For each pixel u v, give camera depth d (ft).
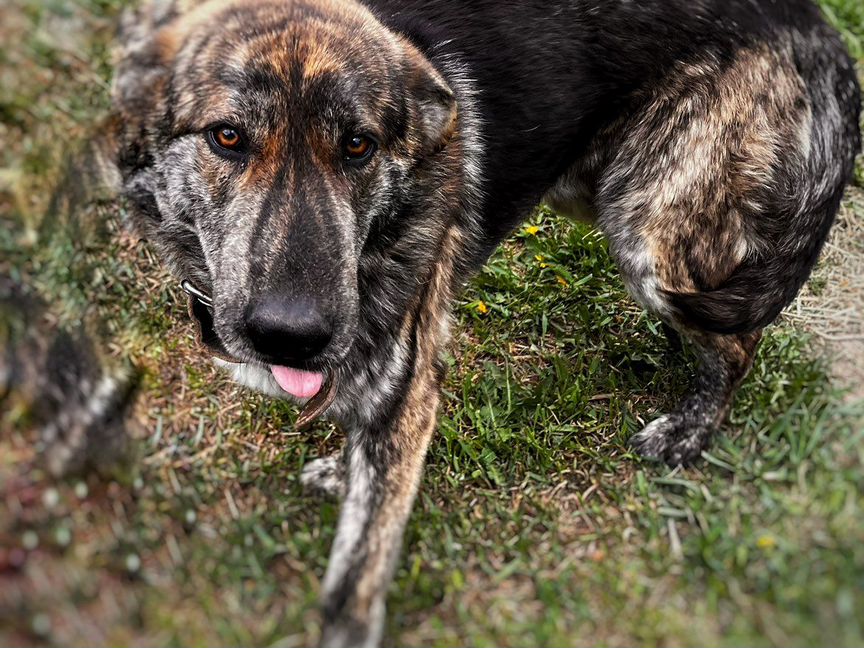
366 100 2.68
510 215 3.29
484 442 3.22
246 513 2.88
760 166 3.10
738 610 2.62
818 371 3.18
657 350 3.52
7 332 2.63
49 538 2.49
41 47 3.05
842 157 3.11
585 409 3.35
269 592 2.65
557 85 3.15
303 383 2.75
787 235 3.11
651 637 2.59
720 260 3.17
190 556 2.68
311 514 2.94
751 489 2.96
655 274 3.17
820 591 2.59
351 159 2.71
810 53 3.12
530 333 3.64
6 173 2.79
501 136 3.15
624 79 3.17
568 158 3.31
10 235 2.74
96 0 3.20
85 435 2.68
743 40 3.08
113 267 3.23
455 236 3.14
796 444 2.99
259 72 2.61
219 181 2.66
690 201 3.13
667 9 3.10
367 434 2.90
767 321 3.09
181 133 2.69
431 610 2.71
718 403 3.17
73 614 2.42
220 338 2.66
